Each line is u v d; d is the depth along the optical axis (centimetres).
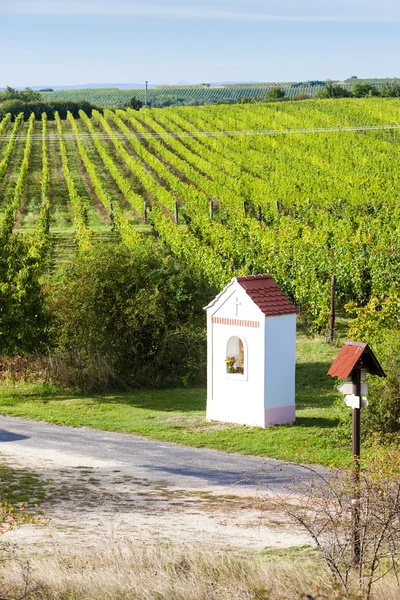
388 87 13375
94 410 2434
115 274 2875
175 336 2795
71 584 999
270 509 1421
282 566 1039
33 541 1232
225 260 3769
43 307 2766
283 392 2108
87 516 1398
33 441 2056
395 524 1055
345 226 4528
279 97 15350
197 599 953
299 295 3328
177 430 2127
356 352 1082
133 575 1013
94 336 2833
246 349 2102
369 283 3425
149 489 1592
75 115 14088
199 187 6894
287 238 4025
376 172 6938
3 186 7644
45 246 4444
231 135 9175
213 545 1195
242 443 1958
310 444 1909
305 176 6806
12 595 966
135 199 6256
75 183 7656
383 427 1808
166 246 4519
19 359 2847
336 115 10300
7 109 13675
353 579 984
